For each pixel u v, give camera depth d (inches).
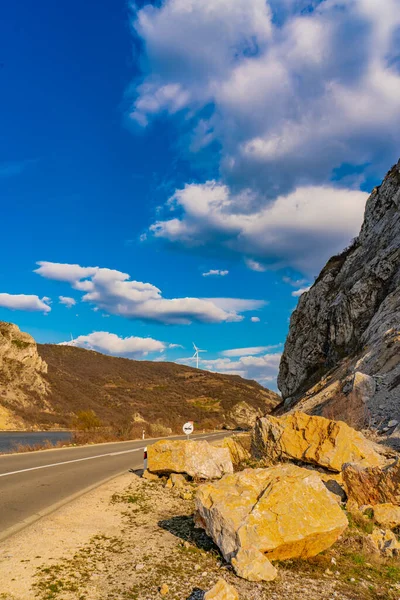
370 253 1283.2
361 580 224.7
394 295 998.4
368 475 364.2
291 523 236.5
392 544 263.9
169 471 498.6
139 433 1425.9
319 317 1419.8
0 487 430.9
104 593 192.7
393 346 789.9
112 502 382.9
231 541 233.8
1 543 256.5
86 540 269.4
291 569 231.5
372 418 641.0
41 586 195.9
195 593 195.5
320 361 1382.9
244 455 605.3
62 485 457.4
